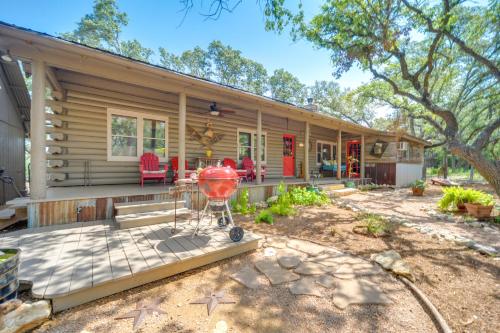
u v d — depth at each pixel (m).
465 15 7.09
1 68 6.36
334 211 5.86
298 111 7.29
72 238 3.11
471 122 11.59
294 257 3.03
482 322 1.90
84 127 5.41
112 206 4.22
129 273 2.17
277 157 9.78
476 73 9.60
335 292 2.26
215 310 1.96
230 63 24.09
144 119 6.22
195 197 5.23
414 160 13.30
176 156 6.73
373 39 6.38
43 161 3.61
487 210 5.15
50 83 4.74
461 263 2.97
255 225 4.52
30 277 2.05
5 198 6.77
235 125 8.22
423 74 11.05
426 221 5.14
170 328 1.74
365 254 3.21
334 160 12.27
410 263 2.95
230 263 2.86
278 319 1.88
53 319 1.80
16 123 7.83
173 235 3.30
